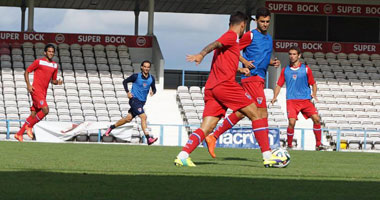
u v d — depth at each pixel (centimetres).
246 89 1216
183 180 708
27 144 1750
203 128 984
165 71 3831
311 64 3619
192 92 3309
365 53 3756
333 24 3822
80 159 1093
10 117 2916
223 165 1023
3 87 3155
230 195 572
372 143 3002
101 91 3231
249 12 4312
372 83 3522
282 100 3362
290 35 3794
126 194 561
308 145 3136
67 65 3409
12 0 4084
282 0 3778
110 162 1023
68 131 2614
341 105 3316
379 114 3288
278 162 1008
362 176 848
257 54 1184
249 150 1772
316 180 758
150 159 1152
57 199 514
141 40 3675
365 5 3844
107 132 2094
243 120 3106
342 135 3069
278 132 2481
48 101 3089
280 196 575
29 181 665
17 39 3550
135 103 2053
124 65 3497
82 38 3619
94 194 555
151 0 3703
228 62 977
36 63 1809
